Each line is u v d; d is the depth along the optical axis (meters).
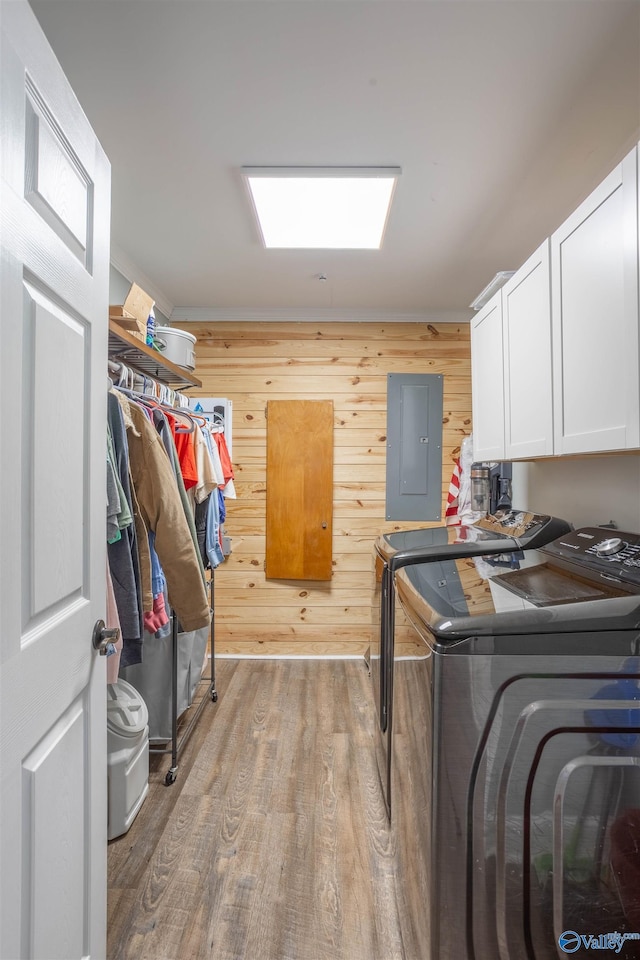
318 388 3.48
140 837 1.76
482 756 1.04
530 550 1.79
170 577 1.70
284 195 2.03
